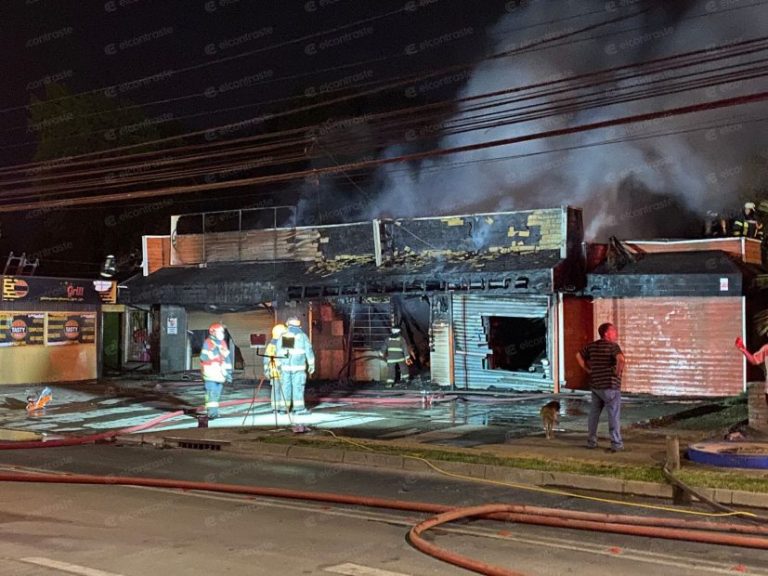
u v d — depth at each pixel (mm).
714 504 8938
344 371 23969
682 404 18328
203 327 26656
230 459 13016
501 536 7887
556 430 14891
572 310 20891
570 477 10570
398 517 8789
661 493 9867
